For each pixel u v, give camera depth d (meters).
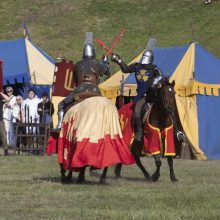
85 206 16.02
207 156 37.16
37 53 46.03
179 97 37.50
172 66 39.31
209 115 37.88
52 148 20.77
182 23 81.19
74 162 19.00
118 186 20.34
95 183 21.28
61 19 85.75
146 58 23.33
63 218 14.24
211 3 85.88
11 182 21.25
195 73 38.16
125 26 82.56
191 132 37.06
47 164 29.33
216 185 20.56
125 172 26.69
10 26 84.00
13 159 32.50
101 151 19.11
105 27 82.94
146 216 14.27
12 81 43.09
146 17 84.75
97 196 17.75
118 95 39.81
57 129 20.52
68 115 19.97
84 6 89.44
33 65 44.62
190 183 21.73
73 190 19.12
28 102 39.09
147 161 33.31
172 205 16.02
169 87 21.58
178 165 31.02
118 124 19.69
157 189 19.47
